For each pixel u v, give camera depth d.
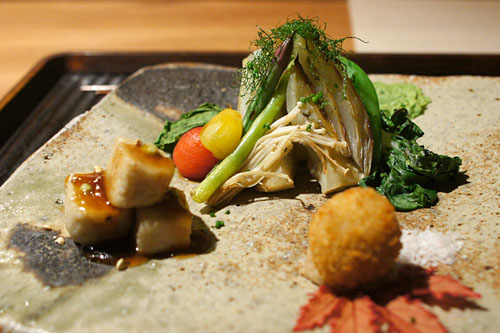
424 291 0.28
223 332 0.27
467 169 0.37
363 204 0.28
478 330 0.26
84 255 0.31
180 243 0.31
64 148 0.39
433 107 0.43
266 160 0.35
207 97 0.45
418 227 0.32
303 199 0.35
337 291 0.29
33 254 0.31
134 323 0.27
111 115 0.43
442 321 0.27
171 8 0.74
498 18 0.65
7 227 0.33
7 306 0.28
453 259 0.30
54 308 0.28
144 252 0.31
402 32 0.63
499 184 0.35
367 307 0.27
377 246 0.27
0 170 0.41
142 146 0.31
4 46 0.65
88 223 0.30
